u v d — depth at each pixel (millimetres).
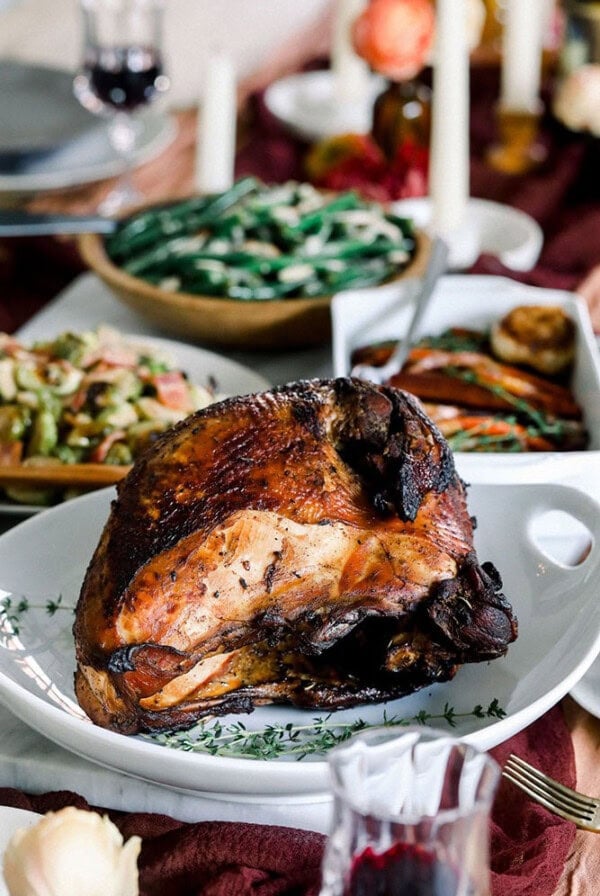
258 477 886
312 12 2691
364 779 766
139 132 1857
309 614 899
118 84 1769
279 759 900
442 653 918
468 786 760
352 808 737
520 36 1942
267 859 871
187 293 1386
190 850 874
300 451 897
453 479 922
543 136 2051
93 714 898
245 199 1520
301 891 867
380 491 903
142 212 1558
